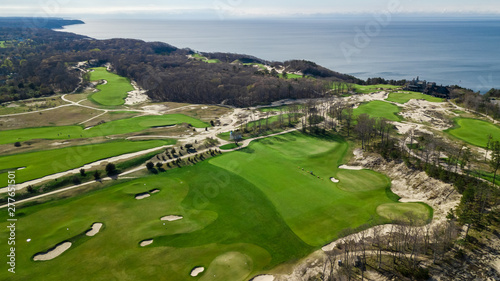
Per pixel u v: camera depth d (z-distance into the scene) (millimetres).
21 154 109375
